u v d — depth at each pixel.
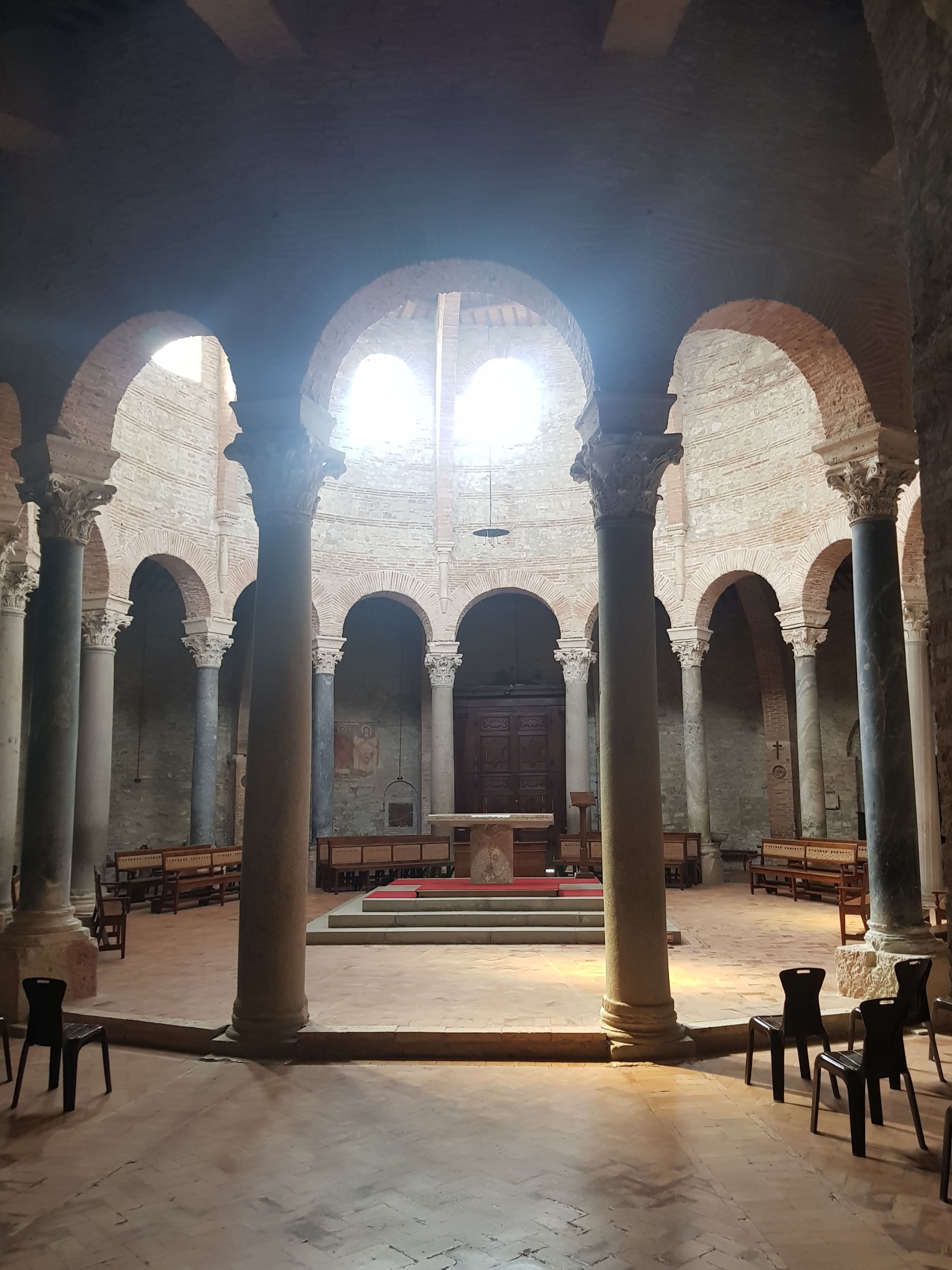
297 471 9.19
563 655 22.72
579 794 21.16
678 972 11.32
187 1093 7.29
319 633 22.23
